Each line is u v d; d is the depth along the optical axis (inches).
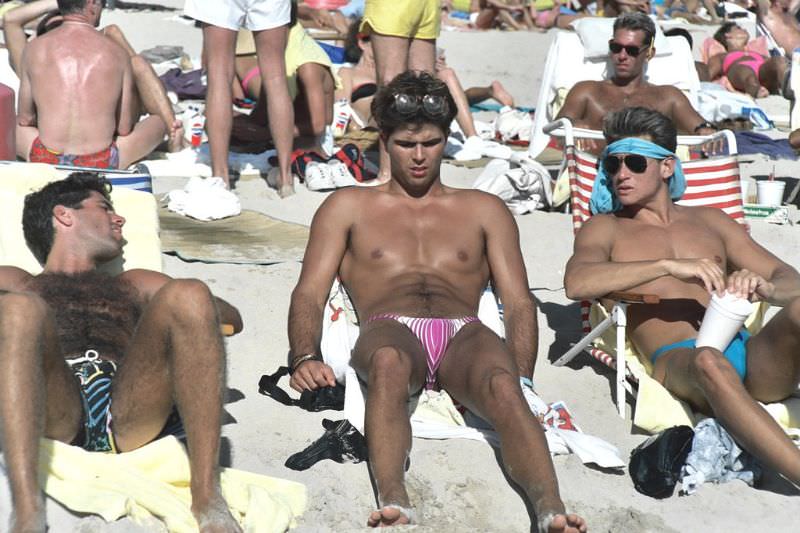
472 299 354.0
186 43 1072.8
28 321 250.4
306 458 306.7
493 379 297.4
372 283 350.3
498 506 290.0
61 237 318.3
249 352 391.5
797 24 1079.6
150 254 368.2
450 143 743.1
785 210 584.4
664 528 288.7
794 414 341.1
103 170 388.8
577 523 266.1
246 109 723.4
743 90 1000.9
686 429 307.4
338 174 599.5
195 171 620.7
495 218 356.8
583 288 357.1
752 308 353.7
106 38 566.9
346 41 885.2
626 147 375.2
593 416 358.3
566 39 669.3
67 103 550.3
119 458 275.6
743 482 314.2
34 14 639.8
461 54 1195.3
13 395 245.8
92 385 280.2
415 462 303.1
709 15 1429.6
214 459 263.1
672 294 365.4
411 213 356.2
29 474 243.3
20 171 370.6
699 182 456.8
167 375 267.4
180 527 256.1
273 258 477.7
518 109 929.5
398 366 299.1
